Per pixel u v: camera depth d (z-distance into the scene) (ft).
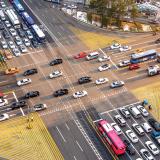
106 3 641.81
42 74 527.81
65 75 526.16
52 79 519.19
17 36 604.49
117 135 421.59
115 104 478.18
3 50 575.79
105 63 551.18
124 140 423.23
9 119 455.63
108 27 645.51
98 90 501.15
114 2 640.58
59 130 439.63
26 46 583.99
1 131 438.81
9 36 605.73
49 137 430.20
